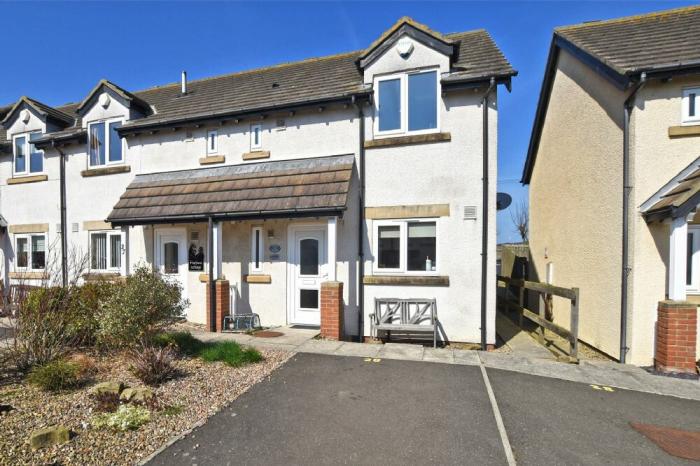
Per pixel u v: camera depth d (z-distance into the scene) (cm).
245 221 876
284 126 869
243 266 878
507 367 564
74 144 1084
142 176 984
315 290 836
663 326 555
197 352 616
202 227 916
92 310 638
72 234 1082
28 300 581
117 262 1034
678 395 466
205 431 366
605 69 643
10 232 1171
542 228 1083
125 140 1023
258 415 401
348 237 799
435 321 719
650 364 592
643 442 356
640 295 598
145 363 494
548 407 427
